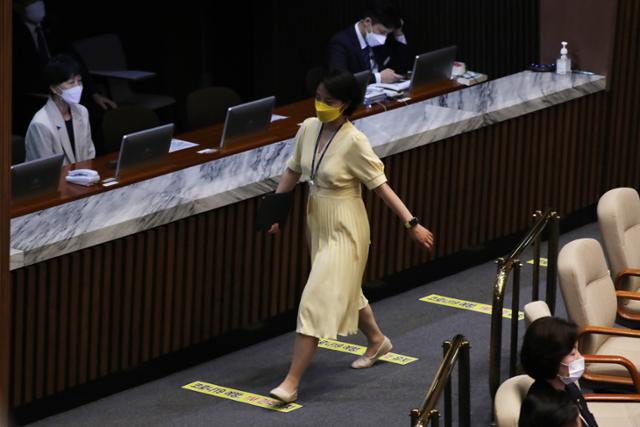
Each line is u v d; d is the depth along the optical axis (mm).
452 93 23750
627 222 17797
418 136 20859
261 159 19812
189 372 18391
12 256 15680
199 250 18203
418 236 16906
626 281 17688
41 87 27359
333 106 16406
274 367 18562
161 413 16938
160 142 19062
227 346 19156
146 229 17328
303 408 16984
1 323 8852
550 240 17906
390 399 17234
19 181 17156
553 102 23438
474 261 23031
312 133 16969
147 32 32250
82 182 18281
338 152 16688
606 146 25172
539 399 10969
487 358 18656
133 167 18781
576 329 12359
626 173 25828
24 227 16609
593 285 16047
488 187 22797
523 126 23234
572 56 25062
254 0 31938
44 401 16891
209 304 18531
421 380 17891
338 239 16906
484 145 22516
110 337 17391
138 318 17625
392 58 25766
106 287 17094
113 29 31766
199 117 23719
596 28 24625
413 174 21188
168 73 32656
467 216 22469
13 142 21094
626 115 25391
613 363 15031
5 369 9031
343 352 18969
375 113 22266
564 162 24250
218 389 17750
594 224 25422
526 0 28484
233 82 32875
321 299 16812
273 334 19781
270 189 18812
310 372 18234
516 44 28812
